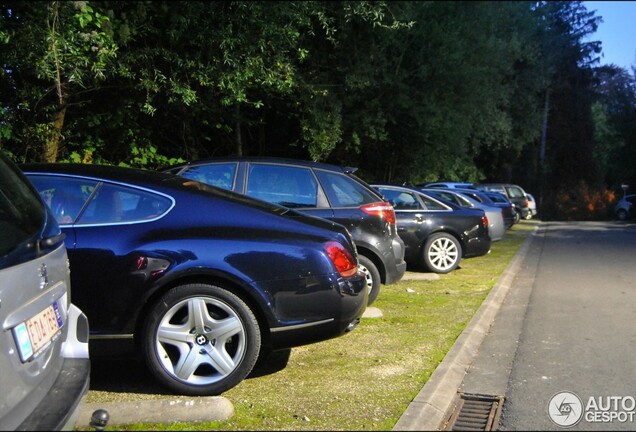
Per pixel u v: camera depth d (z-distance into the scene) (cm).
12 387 316
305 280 475
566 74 4659
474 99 2066
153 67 1070
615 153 3666
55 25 879
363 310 515
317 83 1493
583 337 679
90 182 497
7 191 373
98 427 353
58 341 365
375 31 1559
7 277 323
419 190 1212
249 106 1495
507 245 1827
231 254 467
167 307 461
